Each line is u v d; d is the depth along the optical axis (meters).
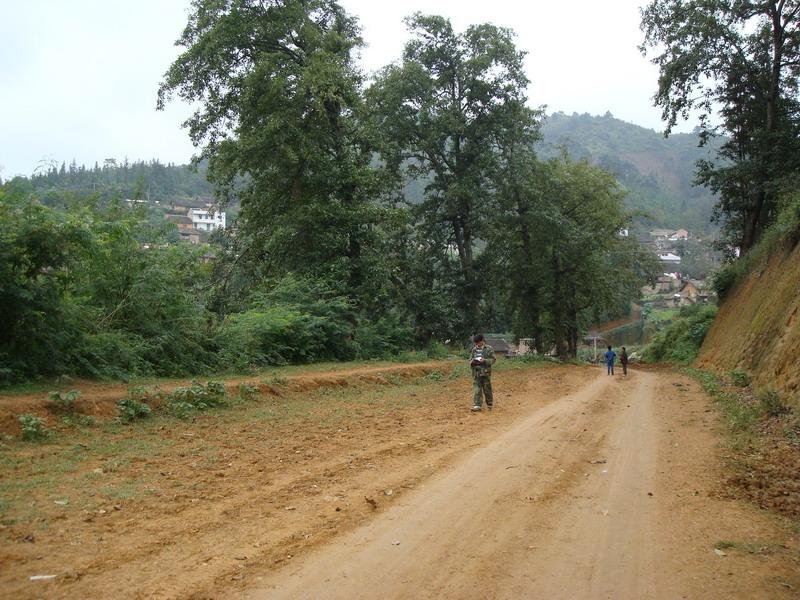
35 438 8.20
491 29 33.88
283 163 23.69
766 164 27.84
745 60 28.16
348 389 16.39
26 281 10.82
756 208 29.75
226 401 12.11
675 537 5.24
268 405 12.80
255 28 23.12
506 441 9.46
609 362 27.41
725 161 32.12
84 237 11.05
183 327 15.55
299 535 5.20
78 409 9.62
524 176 34.91
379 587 4.20
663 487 6.83
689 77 28.61
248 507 5.93
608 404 14.55
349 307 23.81
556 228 36.22
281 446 8.82
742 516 5.80
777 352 15.31
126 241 14.16
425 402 14.50
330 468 7.55
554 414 12.58
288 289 22.77
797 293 16.52
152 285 14.47
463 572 4.48
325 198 25.11
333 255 25.55
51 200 13.59
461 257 37.44
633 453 8.62
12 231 10.61
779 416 10.80
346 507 6.00
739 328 23.41
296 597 4.02
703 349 30.83
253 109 23.45
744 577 4.41
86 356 12.34
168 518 5.53
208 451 8.32
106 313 13.93
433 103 33.50
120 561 4.50
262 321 19.19
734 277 29.91
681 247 129.12
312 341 21.42
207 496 6.26
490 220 35.56
